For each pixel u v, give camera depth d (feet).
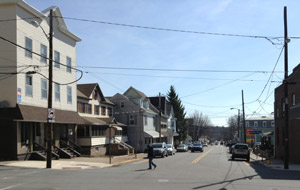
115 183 43.70
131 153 152.25
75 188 38.81
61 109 102.78
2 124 77.46
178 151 196.03
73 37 111.55
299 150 91.61
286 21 75.72
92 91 134.72
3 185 40.63
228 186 42.60
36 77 87.20
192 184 43.98
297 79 94.12
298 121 92.22
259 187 42.04
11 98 77.56
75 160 90.58
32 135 85.76
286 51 76.79
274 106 125.90
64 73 105.50
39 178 47.93
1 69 78.38
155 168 69.87
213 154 153.58
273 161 102.47
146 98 191.31
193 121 435.12
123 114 178.50
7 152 76.84
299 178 53.21
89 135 121.19
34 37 86.69
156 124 210.38
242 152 107.45
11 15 78.54
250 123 305.94
